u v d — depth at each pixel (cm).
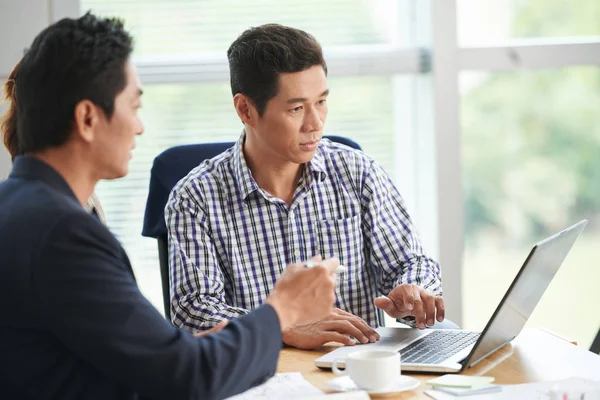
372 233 299
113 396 174
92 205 262
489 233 442
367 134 430
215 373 174
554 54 419
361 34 423
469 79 428
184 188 286
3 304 164
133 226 421
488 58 414
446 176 416
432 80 412
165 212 288
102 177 183
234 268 283
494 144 436
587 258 450
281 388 196
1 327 167
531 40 430
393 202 307
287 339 237
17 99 178
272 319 186
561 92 433
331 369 213
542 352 226
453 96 412
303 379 203
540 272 216
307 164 292
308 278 193
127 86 180
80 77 173
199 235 280
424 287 275
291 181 291
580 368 210
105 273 168
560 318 455
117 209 419
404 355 219
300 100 268
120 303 168
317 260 201
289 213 288
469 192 439
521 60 417
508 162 437
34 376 169
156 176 301
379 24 424
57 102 174
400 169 435
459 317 425
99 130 177
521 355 223
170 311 287
